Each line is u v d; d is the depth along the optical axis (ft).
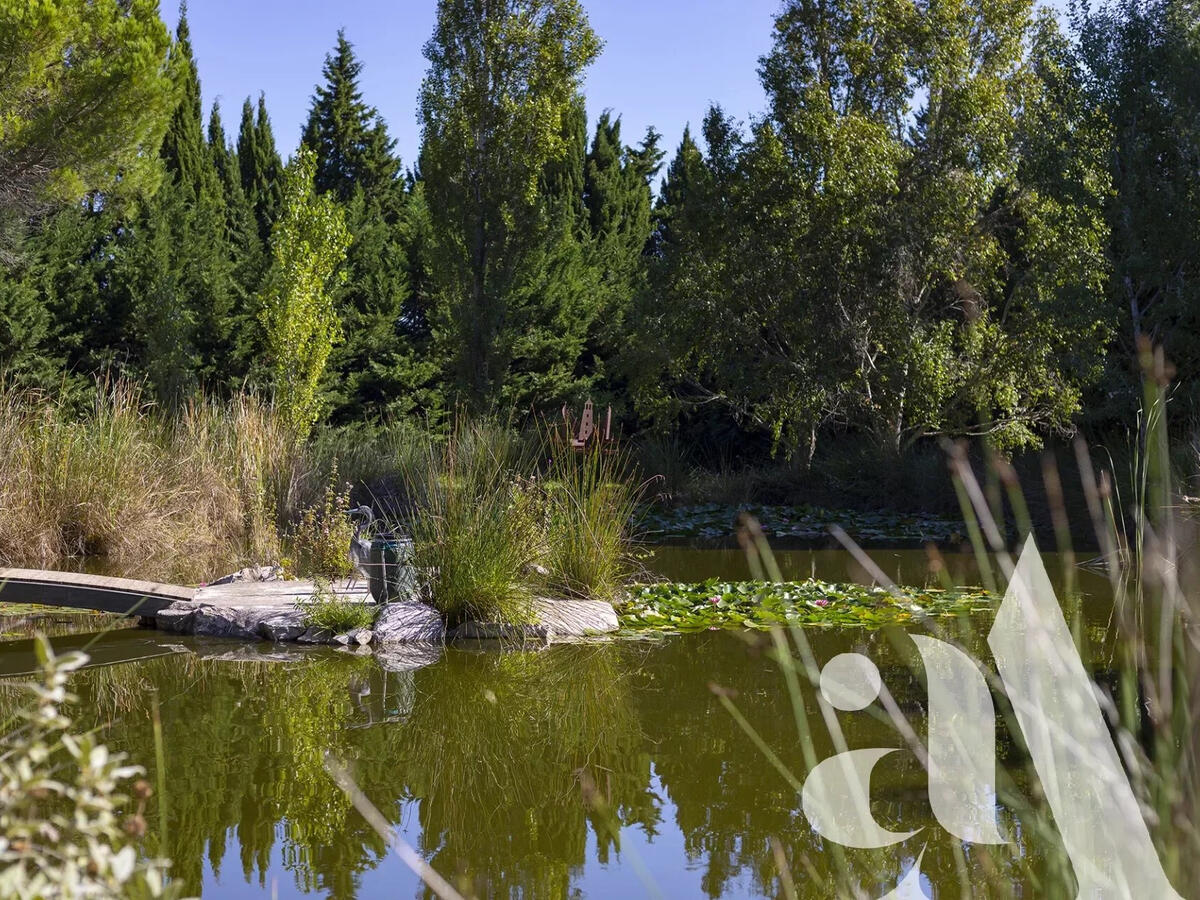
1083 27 45.42
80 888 3.34
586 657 18.38
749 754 12.52
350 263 58.65
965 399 44.86
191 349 51.67
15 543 27.61
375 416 57.11
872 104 48.11
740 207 48.73
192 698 15.43
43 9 34.50
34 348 48.06
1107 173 42.50
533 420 58.75
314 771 12.00
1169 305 41.39
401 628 20.13
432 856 9.52
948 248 45.57
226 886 8.78
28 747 3.70
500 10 56.65
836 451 50.44
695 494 50.29
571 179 71.61
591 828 10.22
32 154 37.45
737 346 50.55
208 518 31.81
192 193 59.21
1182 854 4.17
